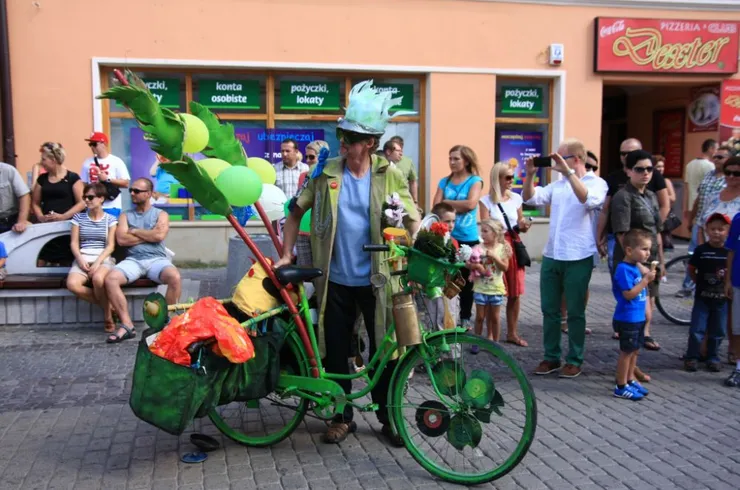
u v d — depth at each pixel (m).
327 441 4.36
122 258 7.35
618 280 5.16
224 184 4.07
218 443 4.35
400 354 4.10
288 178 9.14
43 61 9.91
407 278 3.93
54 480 3.88
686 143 13.04
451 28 10.88
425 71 10.88
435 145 11.02
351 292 4.27
